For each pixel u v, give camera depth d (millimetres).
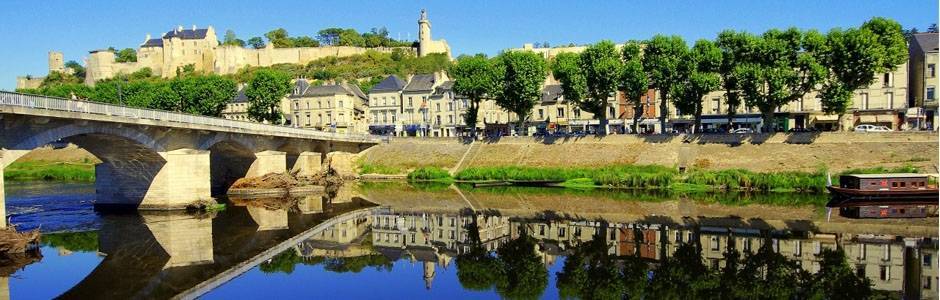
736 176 65312
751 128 92188
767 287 29203
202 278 30438
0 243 33938
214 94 108562
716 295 28234
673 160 74938
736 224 44812
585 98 86250
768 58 73438
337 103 121062
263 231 44000
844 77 70938
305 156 80188
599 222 46969
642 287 29797
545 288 30047
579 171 75062
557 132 103875
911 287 28672
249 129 61062
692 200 58156
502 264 35062
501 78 88438
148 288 28406
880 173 60438
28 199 58500
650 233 42219
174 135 51094
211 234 42219
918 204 53000
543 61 91750
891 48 70062
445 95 116625
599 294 28906
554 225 46281
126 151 48969
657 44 81812
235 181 69000
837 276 30891
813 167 66625
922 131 65688
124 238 40125
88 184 73625
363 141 89688
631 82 79562
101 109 41125
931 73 81562
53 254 35250
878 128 77062
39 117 36219
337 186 77438
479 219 49719
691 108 77688
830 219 46094
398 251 38375
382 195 67312
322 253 37375
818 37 71938
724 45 77562
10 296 26969
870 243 37625
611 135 82188
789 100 72750
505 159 84375
